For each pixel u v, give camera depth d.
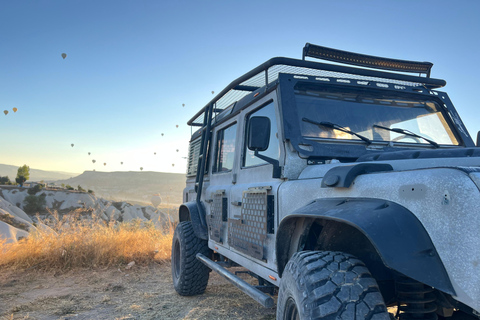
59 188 145.25
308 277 1.88
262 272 3.08
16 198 126.00
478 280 1.45
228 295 5.31
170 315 4.47
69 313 4.62
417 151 2.43
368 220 1.73
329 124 3.05
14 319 4.38
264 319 4.25
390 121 3.33
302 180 2.69
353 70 3.41
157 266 7.59
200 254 4.83
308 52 3.68
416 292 1.92
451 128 3.55
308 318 1.74
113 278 6.61
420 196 1.71
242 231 3.47
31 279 6.48
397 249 1.60
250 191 3.32
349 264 1.88
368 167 2.18
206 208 4.83
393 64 3.99
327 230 2.24
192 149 6.11
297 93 3.18
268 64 3.26
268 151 3.28
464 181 1.57
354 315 1.66
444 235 1.59
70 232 7.79
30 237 7.58
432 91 3.65
